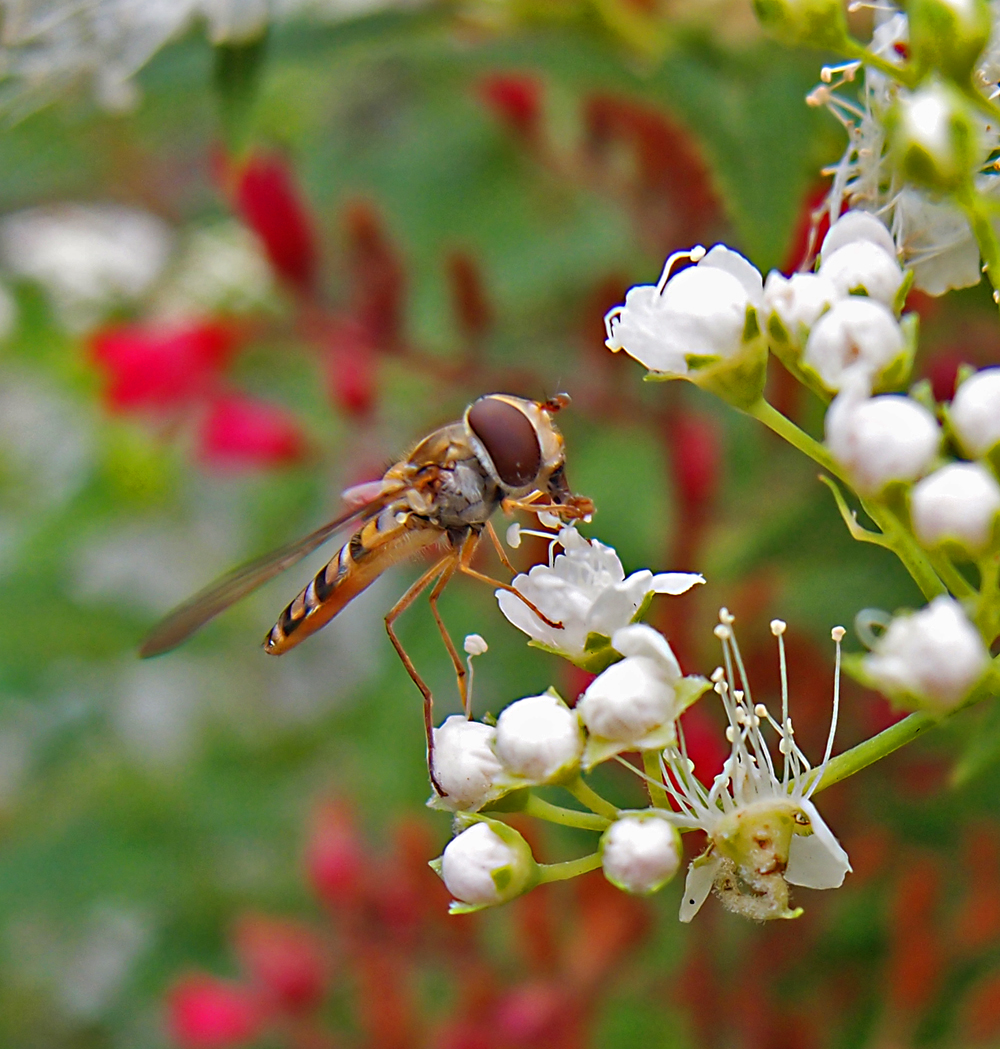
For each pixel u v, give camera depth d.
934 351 0.14
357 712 0.17
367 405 0.16
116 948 0.19
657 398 0.15
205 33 0.14
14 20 0.14
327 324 0.16
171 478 0.18
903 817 0.15
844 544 0.14
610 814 0.12
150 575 0.19
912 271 0.12
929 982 0.14
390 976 0.15
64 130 0.16
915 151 0.12
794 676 0.14
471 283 0.15
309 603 0.13
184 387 0.16
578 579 0.12
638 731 0.12
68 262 0.17
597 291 0.15
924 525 0.11
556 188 0.16
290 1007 0.15
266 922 0.16
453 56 0.14
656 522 0.15
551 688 0.12
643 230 0.15
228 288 0.16
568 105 0.16
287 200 0.15
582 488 0.15
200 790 0.17
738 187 0.13
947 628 0.11
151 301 0.17
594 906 0.15
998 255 0.12
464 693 0.13
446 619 0.15
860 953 0.15
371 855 0.16
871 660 0.11
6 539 0.18
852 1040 0.15
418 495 0.13
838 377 0.12
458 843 0.12
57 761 0.18
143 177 0.19
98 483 0.18
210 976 0.16
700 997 0.15
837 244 0.12
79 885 0.17
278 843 0.17
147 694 0.18
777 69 0.13
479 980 0.15
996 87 0.12
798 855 0.12
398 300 0.16
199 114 0.18
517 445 0.13
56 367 0.17
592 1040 0.15
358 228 0.15
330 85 0.17
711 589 0.15
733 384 0.12
